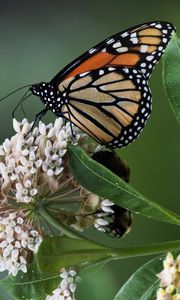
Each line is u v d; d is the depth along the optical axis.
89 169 0.79
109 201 0.81
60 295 0.81
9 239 0.81
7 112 1.14
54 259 0.78
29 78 1.24
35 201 0.81
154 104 1.08
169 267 0.77
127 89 0.84
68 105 0.84
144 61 0.84
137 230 1.03
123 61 0.84
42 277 0.81
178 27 1.24
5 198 0.81
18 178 0.81
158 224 1.03
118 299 0.81
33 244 0.81
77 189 0.81
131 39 0.84
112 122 0.84
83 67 0.84
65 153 0.81
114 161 0.81
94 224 0.81
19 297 0.81
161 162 1.06
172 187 1.06
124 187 0.79
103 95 0.84
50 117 1.10
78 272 0.80
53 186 0.81
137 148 1.06
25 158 0.81
